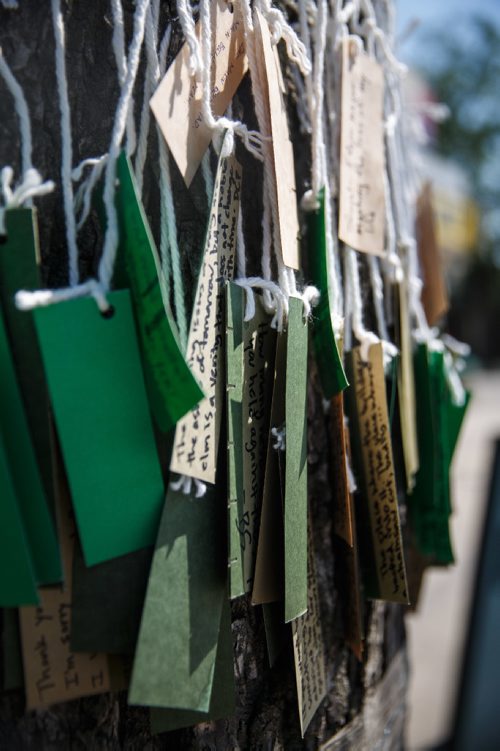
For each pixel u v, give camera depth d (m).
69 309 0.51
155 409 0.55
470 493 5.50
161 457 0.58
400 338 0.88
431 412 0.92
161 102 0.57
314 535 0.79
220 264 0.61
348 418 0.81
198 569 0.59
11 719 0.57
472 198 14.38
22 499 0.51
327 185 0.74
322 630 0.79
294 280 0.68
